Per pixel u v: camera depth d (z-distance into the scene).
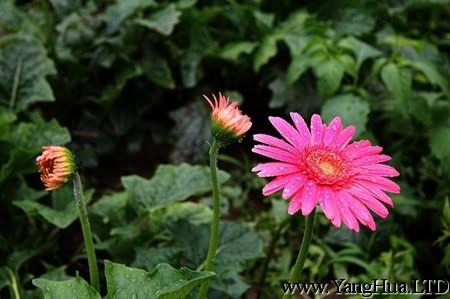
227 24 1.34
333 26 1.34
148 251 0.92
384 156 0.76
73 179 0.76
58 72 1.22
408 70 1.13
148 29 1.26
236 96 1.26
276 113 1.32
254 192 1.21
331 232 1.08
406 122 1.18
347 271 1.08
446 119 1.12
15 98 1.11
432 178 1.15
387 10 1.40
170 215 1.02
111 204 1.01
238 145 1.29
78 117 1.27
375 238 1.07
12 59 1.12
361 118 1.10
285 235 1.11
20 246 1.02
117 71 1.25
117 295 0.77
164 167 1.01
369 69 1.21
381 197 0.73
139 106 1.27
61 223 0.94
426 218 1.13
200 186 0.98
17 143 1.03
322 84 1.13
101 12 1.31
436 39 1.45
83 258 1.04
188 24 1.29
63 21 1.23
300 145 0.75
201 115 1.25
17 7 1.31
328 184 0.72
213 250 0.82
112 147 1.25
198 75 1.28
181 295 0.77
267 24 1.28
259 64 1.22
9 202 1.03
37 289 0.94
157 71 1.25
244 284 0.92
